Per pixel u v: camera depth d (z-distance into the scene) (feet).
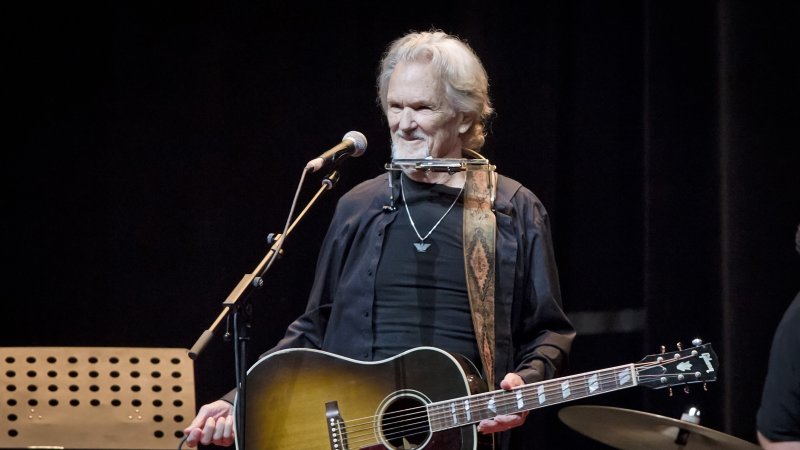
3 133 35.24
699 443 22.59
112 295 35.01
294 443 22.74
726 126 31.45
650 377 20.99
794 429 21.42
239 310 21.16
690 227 31.96
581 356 33.30
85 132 35.19
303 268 34.50
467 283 23.24
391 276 23.71
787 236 31.17
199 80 34.94
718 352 31.63
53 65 35.24
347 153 23.38
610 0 33.30
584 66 33.40
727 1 31.45
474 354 23.20
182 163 34.94
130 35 35.14
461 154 24.71
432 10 34.14
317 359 23.06
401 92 23.66
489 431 21.61
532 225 24.08
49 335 35.09
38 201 35.24
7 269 35.24
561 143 33.42
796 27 31.12
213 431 23.16
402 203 24.23
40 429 27.55
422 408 22.11
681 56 32.09
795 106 31.12
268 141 34.73
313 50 34.71
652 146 32.22
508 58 33.40
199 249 34.78
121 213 35.04
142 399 27.48
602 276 33.24
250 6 34.91
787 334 21.61
